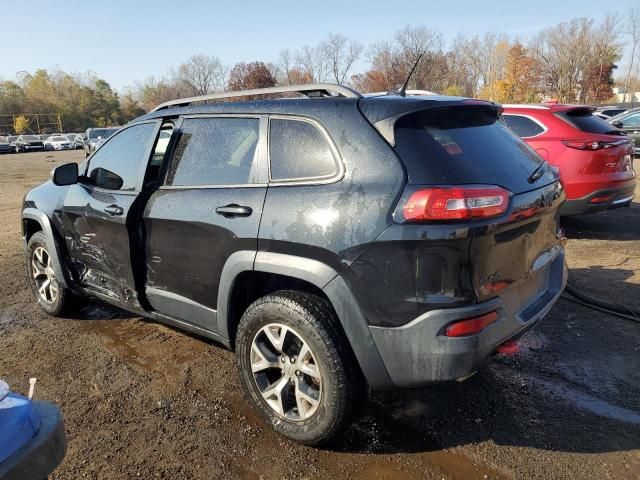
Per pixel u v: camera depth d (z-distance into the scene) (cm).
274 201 277
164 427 301
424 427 294
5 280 581
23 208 474
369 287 243
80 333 432
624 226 735
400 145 250
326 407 262
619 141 646
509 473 255
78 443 289
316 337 258
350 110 268
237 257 288
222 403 324
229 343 316
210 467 268
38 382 355
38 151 4434
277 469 264
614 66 6219
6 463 151
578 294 458
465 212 229
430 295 234
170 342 410
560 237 321
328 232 253
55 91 8425
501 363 360
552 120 657
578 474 253
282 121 291
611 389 324
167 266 338
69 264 435
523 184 268
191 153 337
